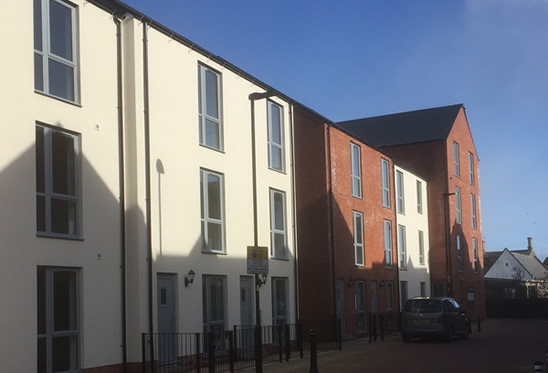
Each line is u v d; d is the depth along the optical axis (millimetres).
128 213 14094
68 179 12852
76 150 13039
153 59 15039
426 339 24078
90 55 13523
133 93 14320
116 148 14000
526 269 72688
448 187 35531
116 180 13906
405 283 31000
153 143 14766
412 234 32500
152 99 14875
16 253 11352
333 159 23000
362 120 40219
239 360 16688
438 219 35406
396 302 28453
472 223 40344
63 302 12461
